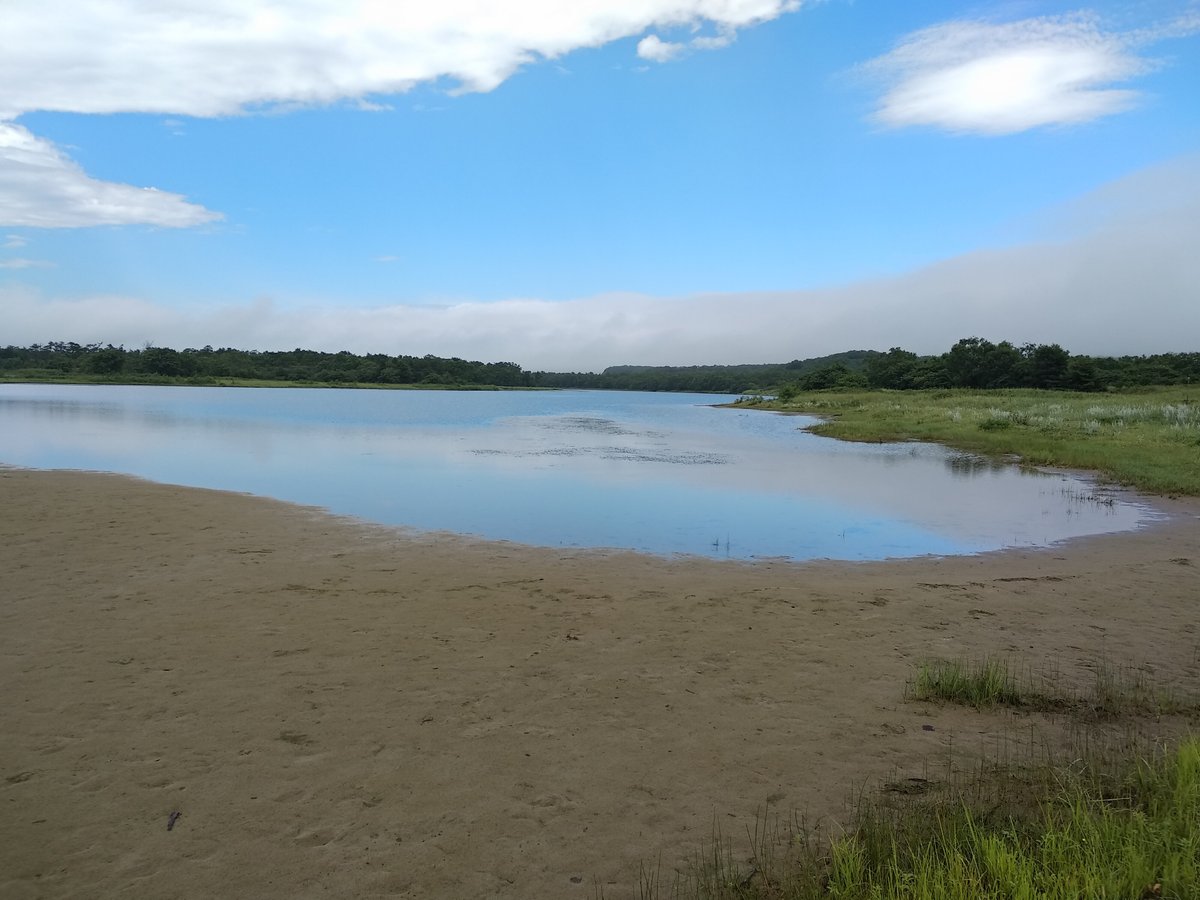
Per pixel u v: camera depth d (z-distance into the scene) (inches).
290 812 153.7
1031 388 2844.5
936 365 3422.7
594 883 133.9
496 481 675.4
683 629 273.3
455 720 196.2
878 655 250.7
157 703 201.5
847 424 1497.3
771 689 220.7
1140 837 132.3
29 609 279.1
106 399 2149.4
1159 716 203.8
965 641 266.1
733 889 130.5
